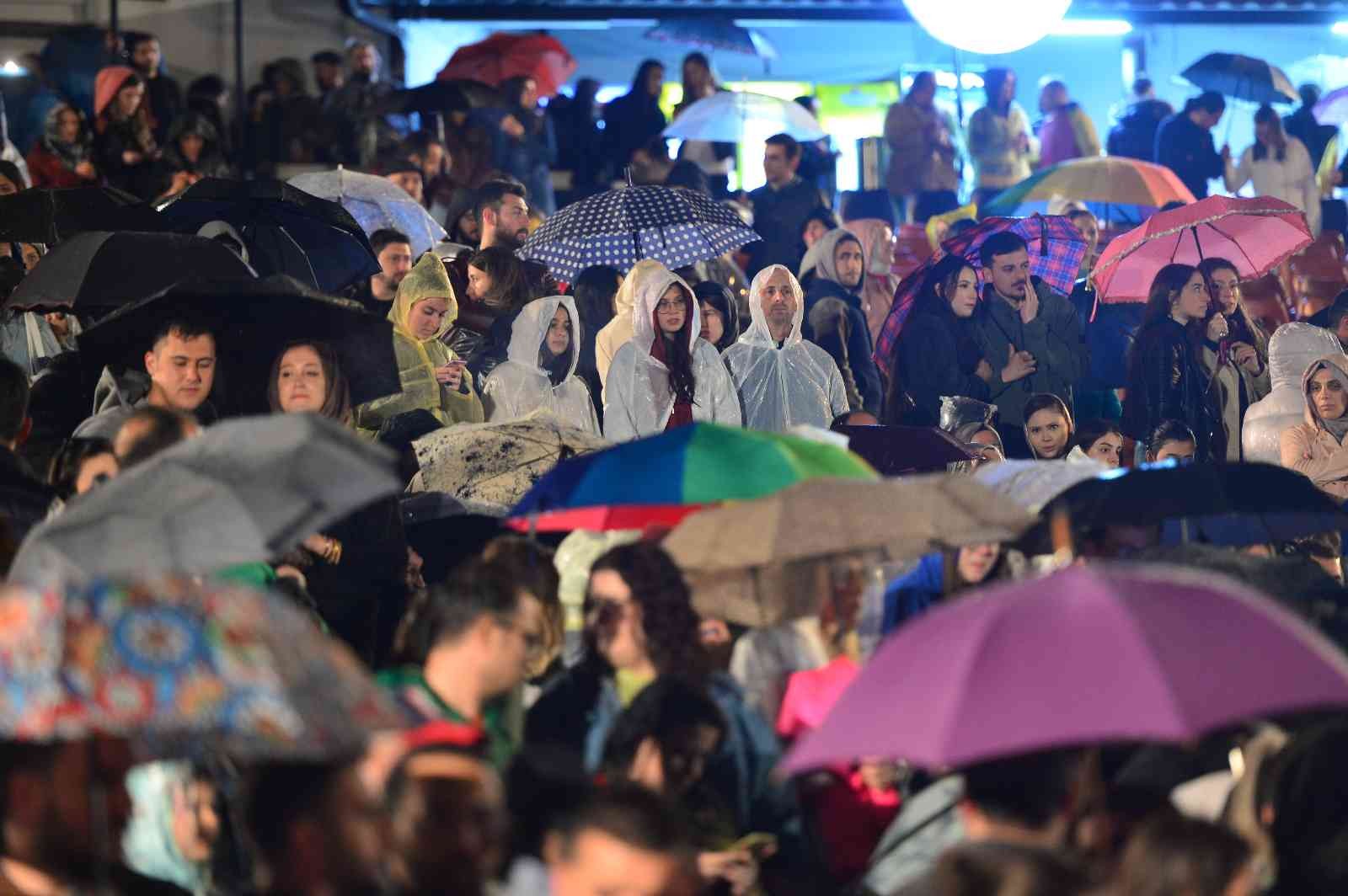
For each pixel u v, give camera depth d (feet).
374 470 43.21
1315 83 235.20
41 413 69.62
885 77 232.32
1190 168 172.24
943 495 50.88
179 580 30.60
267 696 29.27
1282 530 61.31
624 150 172.04
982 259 104.99
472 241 117.29
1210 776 43.96
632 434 91.66
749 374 99.45
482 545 68.59
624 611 47.57
